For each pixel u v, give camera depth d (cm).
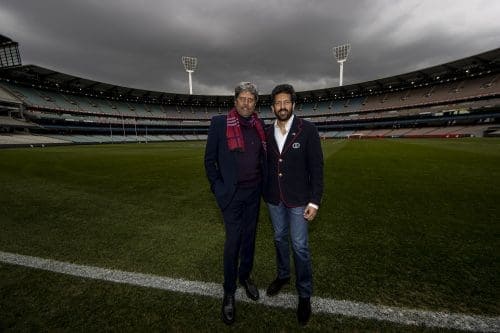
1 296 204
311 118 6625
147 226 362
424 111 4903
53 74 4619
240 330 171
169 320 179
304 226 197
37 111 4459
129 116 6012
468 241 301
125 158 1429
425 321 176
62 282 223
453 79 4969
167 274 237
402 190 557
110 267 249
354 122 6006
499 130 3594
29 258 267
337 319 179
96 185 654
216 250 287
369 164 991
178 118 6825
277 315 187
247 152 201
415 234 322
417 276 229
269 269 252
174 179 746
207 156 207
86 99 5656
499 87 4125
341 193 541
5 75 4419
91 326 173
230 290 187
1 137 3212
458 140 2897
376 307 190
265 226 369
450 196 501
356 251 279
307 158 203
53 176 796
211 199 512
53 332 168
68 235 330
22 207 458
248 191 203
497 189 550
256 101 201
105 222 380
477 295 202
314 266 248
